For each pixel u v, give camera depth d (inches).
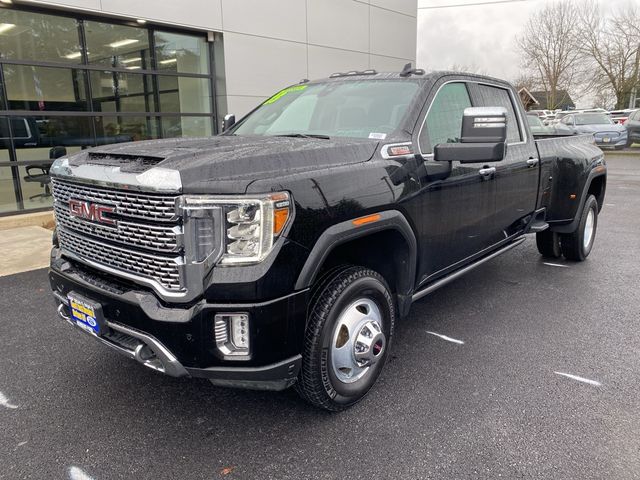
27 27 332.5
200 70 433.4
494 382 131.6
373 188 114.9
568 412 117.4
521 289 206.7
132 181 94.3
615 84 1568.7
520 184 184.9
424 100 140.9
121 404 122.3
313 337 106.1
